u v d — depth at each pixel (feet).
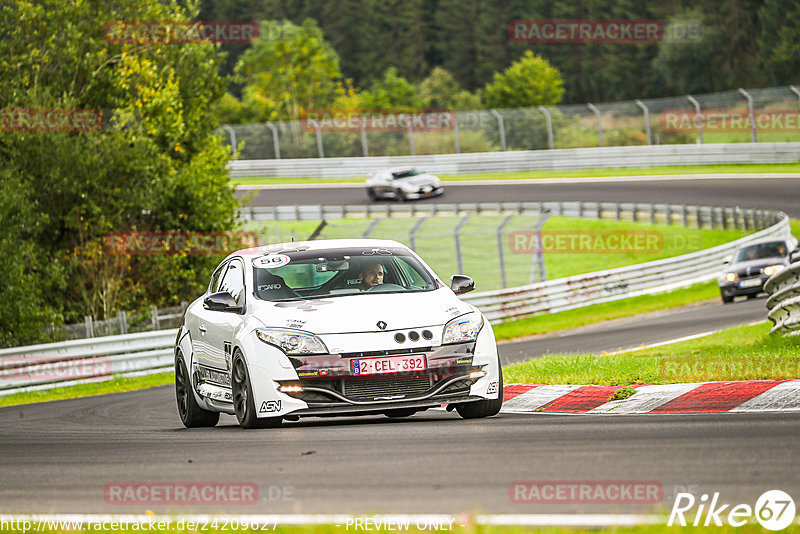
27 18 311.88
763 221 430.61
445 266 449.48
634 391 102.06
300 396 91.50
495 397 95.91
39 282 300.61
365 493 59.93
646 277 362.12
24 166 302.25
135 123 323.78
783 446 68.18
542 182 598.34
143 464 76.79
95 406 169.17
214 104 382.01
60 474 74.79
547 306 336.08
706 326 240.12
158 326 260.21
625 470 62.90
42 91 308.60
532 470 64.39
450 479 62.85
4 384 217.77
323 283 103.35
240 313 101.24
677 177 569.64
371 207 548.72
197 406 114.42
